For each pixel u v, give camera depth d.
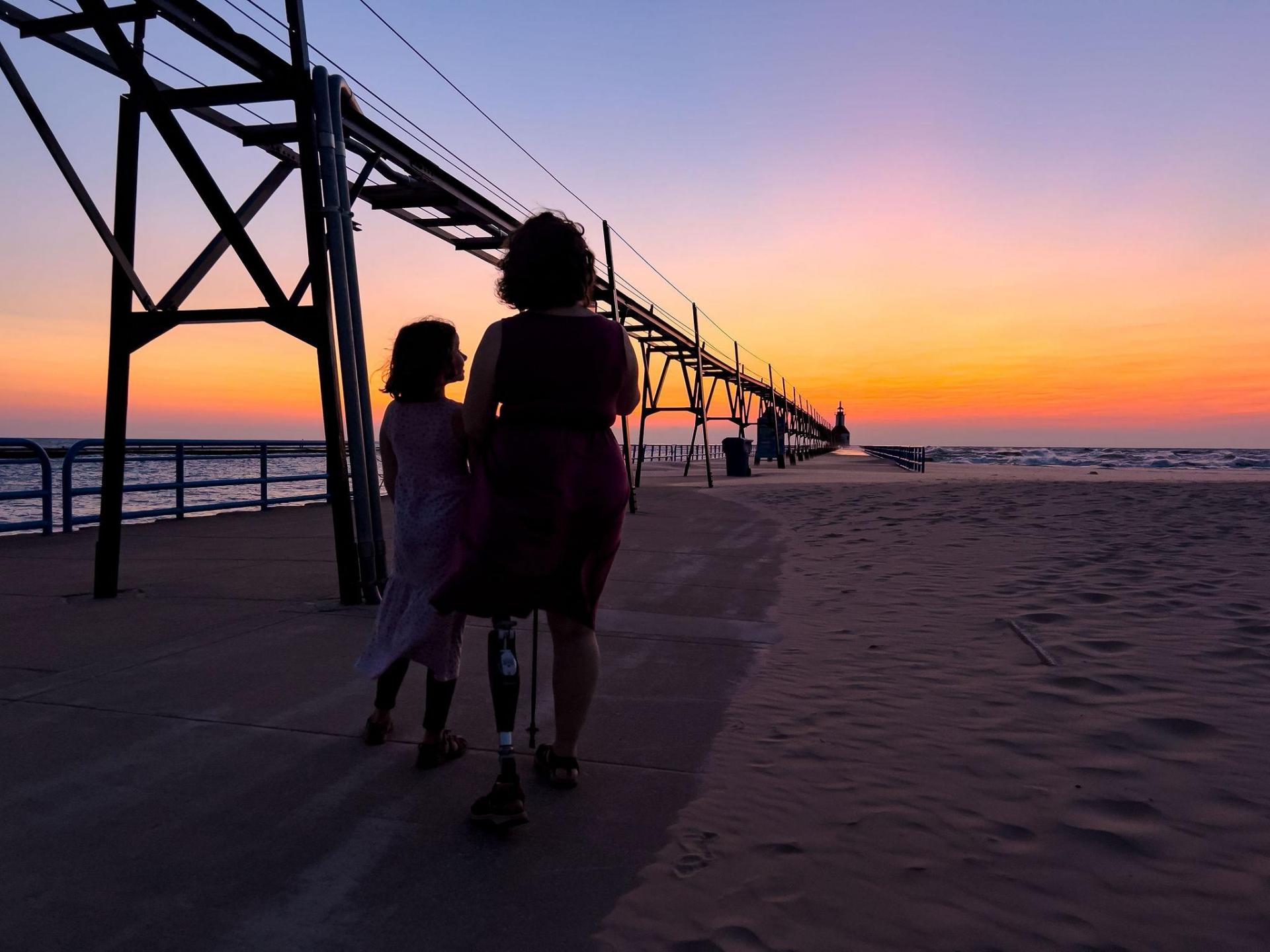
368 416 5.37
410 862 2.08
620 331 2.37
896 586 5.96
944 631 4.60
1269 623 4.53
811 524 10.30
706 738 2.99
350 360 5.27
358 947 1.72
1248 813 2.34
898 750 2.86
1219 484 16.73
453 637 2.68
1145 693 3.42
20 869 2.02
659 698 3.47
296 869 2.04
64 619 4.77
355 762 2.72
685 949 1.72
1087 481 18.64
